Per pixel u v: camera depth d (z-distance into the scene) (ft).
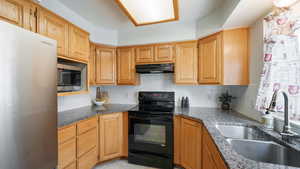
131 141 7.20
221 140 3.40
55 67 3.71
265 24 4.22
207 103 8.18
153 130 6.92
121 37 8.93
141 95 8.73
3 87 2.60
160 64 7.68
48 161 3.51
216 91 8.01
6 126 2.64
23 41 2.91
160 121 6.73
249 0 3.93
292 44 3.56
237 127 4.80
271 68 3.96
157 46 7.88
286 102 3.47
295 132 3.61
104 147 6.88
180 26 7.83
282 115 4.25
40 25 4.34
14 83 2.76
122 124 7.45
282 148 3.32
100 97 9.16
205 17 6.88
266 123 4.29
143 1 4.34
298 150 2.94
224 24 5.57
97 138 6.64
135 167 6.90
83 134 5.68
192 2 5.76
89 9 6.57
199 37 7.22
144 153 7.00
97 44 8.05
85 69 6.39
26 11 3.95
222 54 6.02
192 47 7.36
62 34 5.16
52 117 3.62
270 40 3.97
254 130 4.47
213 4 5.89
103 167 6.88
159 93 8.46
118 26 8.37
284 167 2.27
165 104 8.45
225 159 2.51
